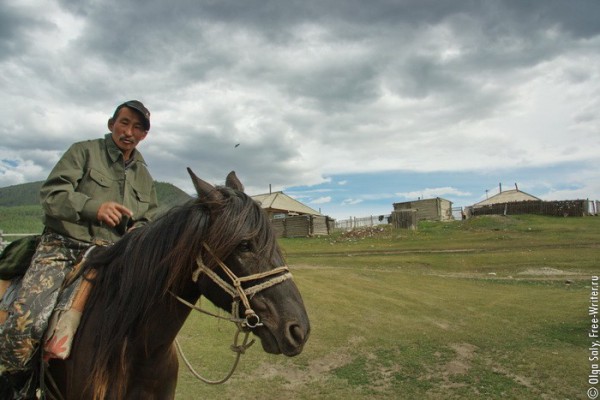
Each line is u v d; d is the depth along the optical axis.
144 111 3.01
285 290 2.21
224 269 2.23
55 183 2.70
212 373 6.59
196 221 2.30
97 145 2.98
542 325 9.05
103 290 2.56
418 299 11.99
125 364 2.36
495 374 6.41
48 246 2.79
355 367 6.90
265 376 6.53
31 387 2.63
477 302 11.69
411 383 6.23
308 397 5.82
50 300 2.57
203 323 8.99
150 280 2.33
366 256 23.97
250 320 2.17
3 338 2.51
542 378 6.18
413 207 49.00
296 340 2.09
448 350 7.59
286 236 39.62
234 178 2.67
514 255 21.55
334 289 13.06
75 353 2.49
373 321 9.58
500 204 43.31
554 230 30.55
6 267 2.83
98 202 2.62
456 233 32.22
